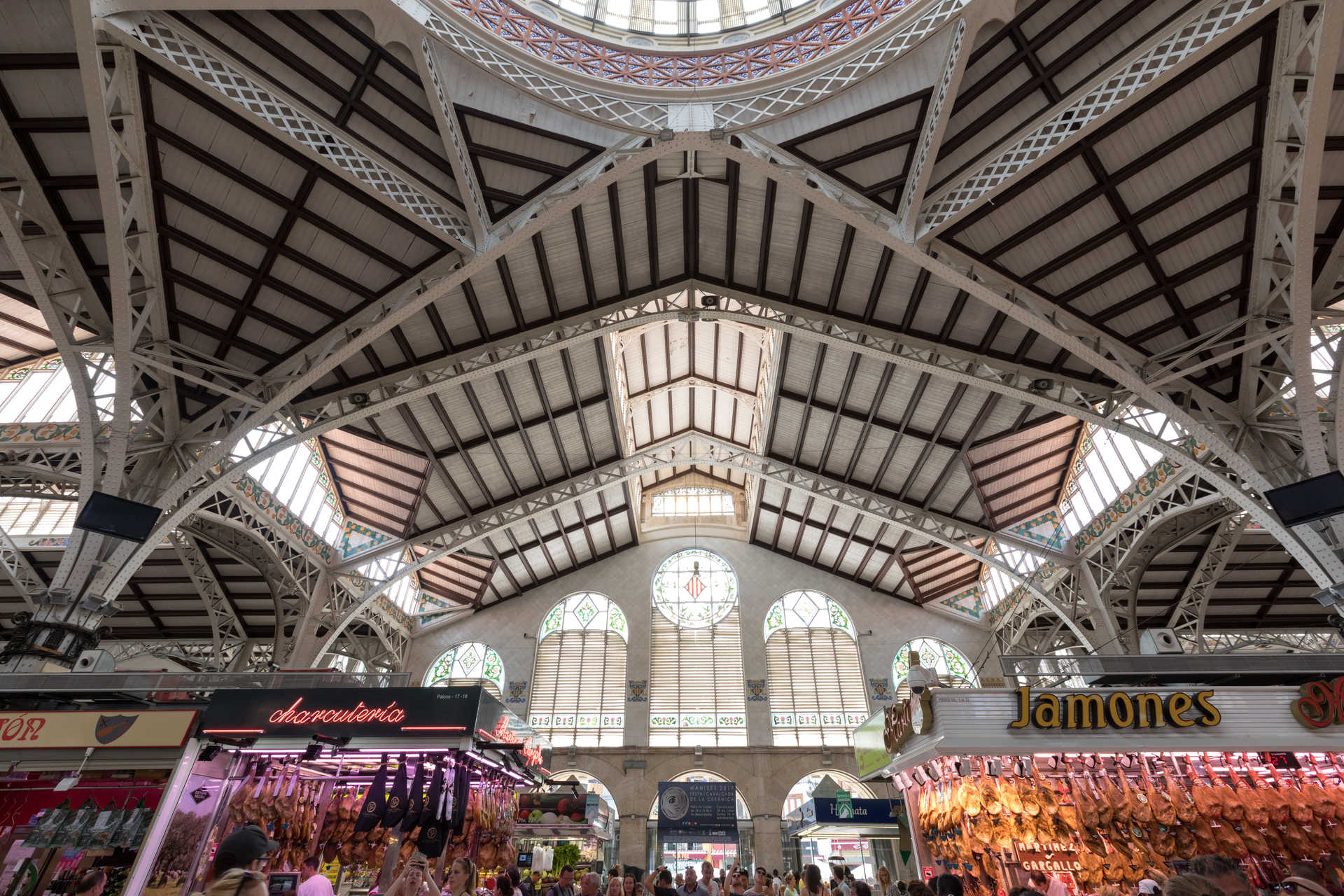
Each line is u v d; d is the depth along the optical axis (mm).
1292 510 14453
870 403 24844
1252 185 14336
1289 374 15586
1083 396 19266
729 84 16109
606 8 17359
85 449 15617
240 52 13461
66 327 15227
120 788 11484
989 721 11406
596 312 21750
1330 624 27922
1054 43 14000
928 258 16031
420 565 27531
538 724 32500
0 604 26031
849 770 30781
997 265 17078
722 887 16281
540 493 29031
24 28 11898
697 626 35375
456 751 10953
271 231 16094
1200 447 18219
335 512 26938
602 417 27484
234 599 27844
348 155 14742
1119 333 17656
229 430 18016
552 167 16297
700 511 39219
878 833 18828
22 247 14055
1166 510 20609
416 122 15398
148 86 13047
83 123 13102
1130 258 16266
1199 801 10844
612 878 10891
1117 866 10602
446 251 17234
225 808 11133
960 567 33469
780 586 36438
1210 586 23453
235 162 14703
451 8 14320
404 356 20281
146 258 15359
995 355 20078
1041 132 14250
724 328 26250
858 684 33531
